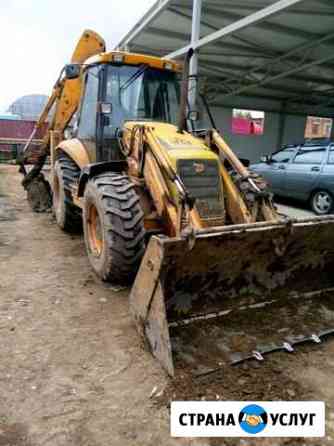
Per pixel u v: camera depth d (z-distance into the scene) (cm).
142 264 280
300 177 858
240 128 1652
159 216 368
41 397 236
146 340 283
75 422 218
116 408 229
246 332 299
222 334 294
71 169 558
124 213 353
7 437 206
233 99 1591
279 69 1295
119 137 435
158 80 466
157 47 1227
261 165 976
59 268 444
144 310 280
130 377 255
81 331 310
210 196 361
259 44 1068
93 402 233
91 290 385
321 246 339
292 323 316
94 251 407
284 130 1752
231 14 925
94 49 626
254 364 269
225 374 256
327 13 840
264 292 335
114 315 337
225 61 1243
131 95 452
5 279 408
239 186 380
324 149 831
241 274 318
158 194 359
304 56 1138
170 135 387
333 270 365
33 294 374
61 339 298
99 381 251
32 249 512
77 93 633
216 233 272
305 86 1491
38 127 768
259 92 1583
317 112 1806
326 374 263
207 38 778
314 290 360
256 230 287
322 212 822
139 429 215
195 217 346
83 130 499
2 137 2070
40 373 258
